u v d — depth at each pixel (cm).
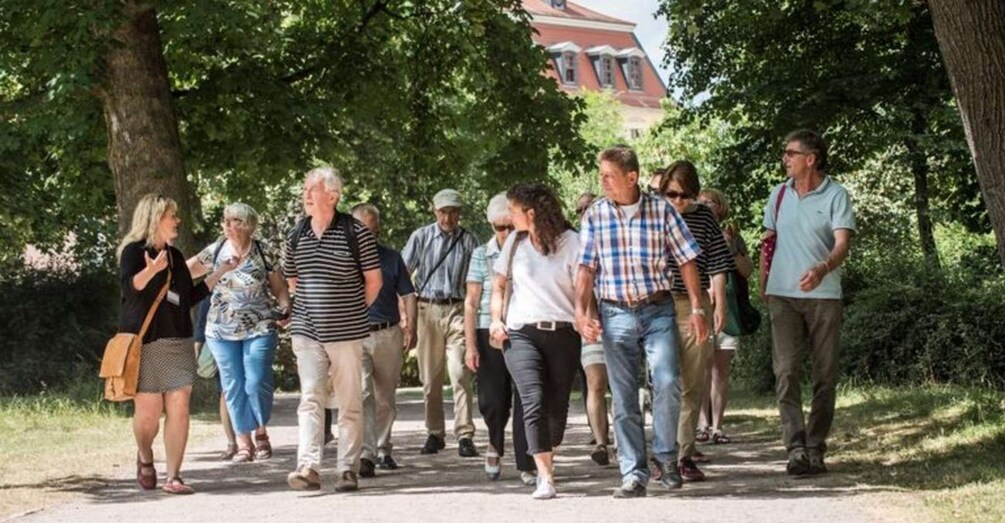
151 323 1217
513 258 1130
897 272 2275
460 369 1532
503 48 2759
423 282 1563
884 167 3019
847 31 2683
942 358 2106
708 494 1103
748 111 2772
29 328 3334
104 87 2316
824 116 2628
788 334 1218
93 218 3512
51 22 2161
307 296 1202
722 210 1536
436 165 3059
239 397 1517
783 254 1217
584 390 1566
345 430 1207
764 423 1788
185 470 1436
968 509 940
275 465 1478
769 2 2628
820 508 997
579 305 1105
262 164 2669
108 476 1361
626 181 1107
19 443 1689
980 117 1094
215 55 2719
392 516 1023
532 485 1206
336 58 2794
